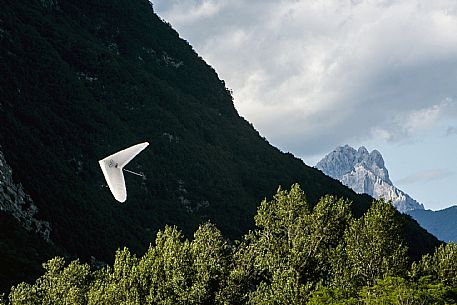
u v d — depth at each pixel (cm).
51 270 7762
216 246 7138
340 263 7050
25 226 13138
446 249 7412
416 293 6334
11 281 10550
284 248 7106
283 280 6738
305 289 6531
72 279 7556
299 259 6881
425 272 7375
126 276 6894
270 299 6631
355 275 7006
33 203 13862
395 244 7169
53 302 7306
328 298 6350
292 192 7462
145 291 6794
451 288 6769
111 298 6694
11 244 11975
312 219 7319
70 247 13788
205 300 6706
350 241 7175
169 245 7000
